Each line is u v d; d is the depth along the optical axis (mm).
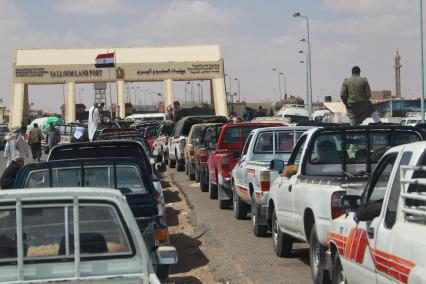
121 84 90062
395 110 69125
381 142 9992
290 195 10086
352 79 14906
